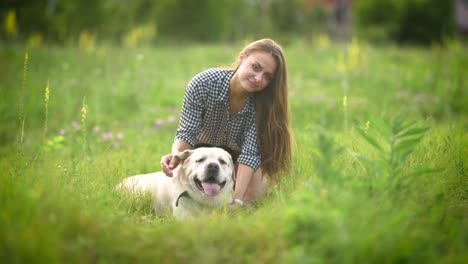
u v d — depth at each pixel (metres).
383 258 2.64
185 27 28.58
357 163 4.14
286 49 19.11
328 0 39.53
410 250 2.68
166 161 4.33
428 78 12.57
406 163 4.15
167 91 10.98
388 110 9.38
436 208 3.35
